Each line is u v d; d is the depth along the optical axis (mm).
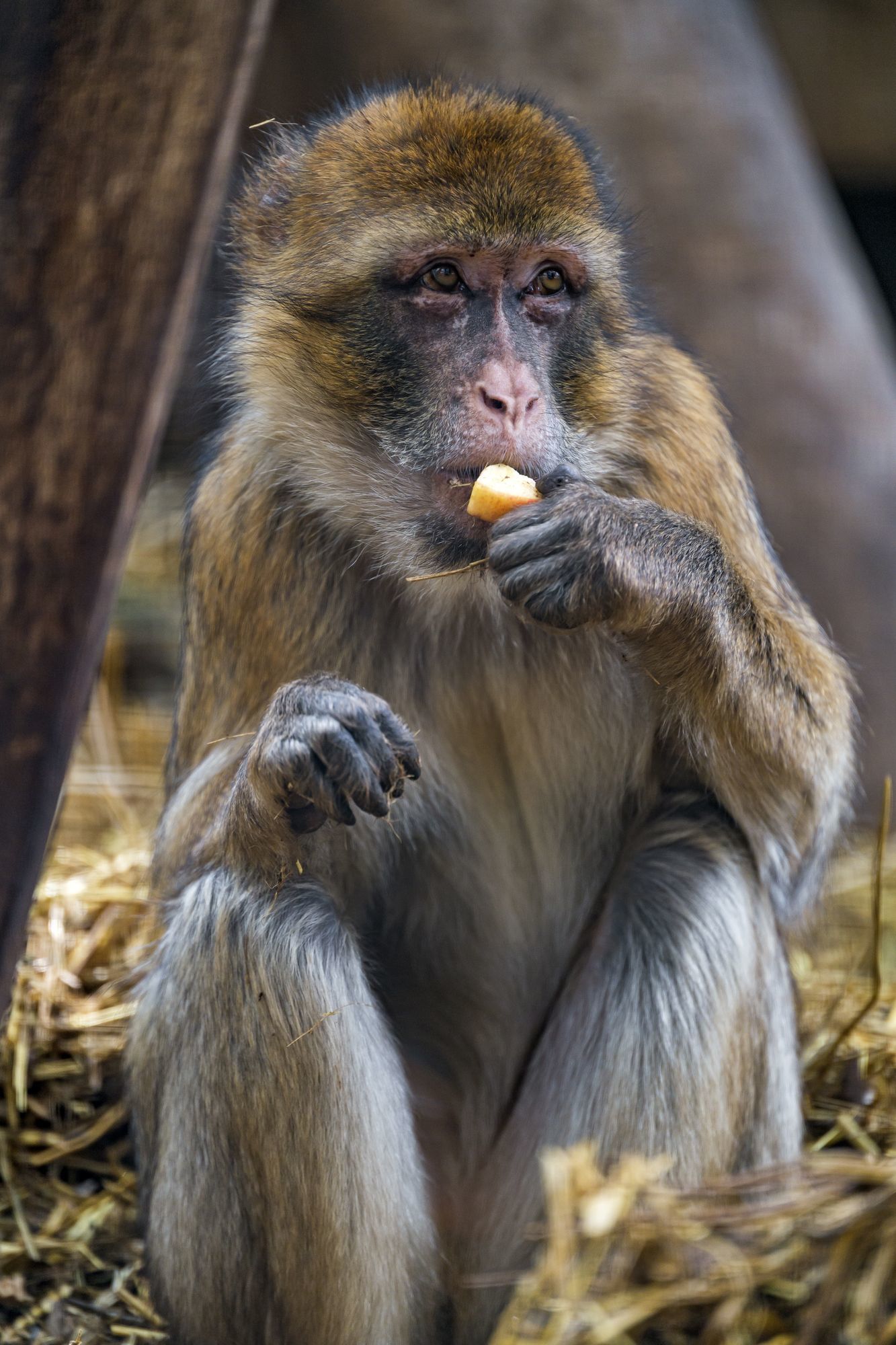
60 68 6152
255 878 7797
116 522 6406
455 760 8898
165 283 6285
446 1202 8969
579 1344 6688
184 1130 7812
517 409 7992
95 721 15250
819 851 8836
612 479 8742
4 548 6367
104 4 6129
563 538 7391
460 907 9016
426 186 8156
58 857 12172
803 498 15773
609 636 8539
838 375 16141
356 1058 7688
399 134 8352
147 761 15422
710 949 8125
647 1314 6805
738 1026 8086
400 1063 8117
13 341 6270
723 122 16828
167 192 6246
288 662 8773
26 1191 9414
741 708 8125
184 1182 7812
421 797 8773
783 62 23594
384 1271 7672
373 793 7188
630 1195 6930
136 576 18797
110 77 6172
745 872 8438
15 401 6297
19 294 6254
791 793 8500
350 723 7266
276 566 8766
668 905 8305
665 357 9102
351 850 8672
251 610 8789
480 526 8234
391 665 8906
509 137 8227
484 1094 9219
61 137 6195
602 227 8625
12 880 6512
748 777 8367
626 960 8273
